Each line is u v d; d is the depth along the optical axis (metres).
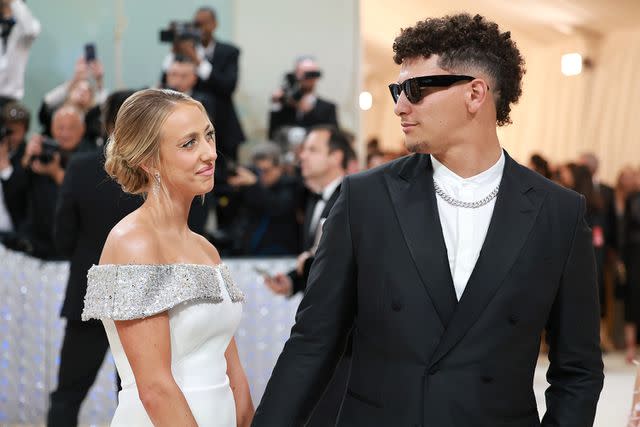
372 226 3.24
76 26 11.13
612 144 17.73
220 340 3.40
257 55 11.77
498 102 3.29
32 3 10.99
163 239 3.35
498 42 3.25
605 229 13.25
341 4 11.90
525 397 3.21
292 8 11.82
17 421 7.29
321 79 11.90
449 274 3.16
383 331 3.18
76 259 5.52
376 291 3.20
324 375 3.29
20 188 8.12
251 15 11.74
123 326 3.19
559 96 19.69
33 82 10.98
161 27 11.35
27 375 7.31
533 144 20.73
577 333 3.26
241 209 8.68
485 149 3.26
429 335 3.13
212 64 9.73
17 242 7.37
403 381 3.13
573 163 12.93
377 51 22.88
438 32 3.21
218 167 8.42
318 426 4.50
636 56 17.08
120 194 5.39
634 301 12.56
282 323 7.56
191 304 3.29
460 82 3.19
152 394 3.14
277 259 7.65
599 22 17.55
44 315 7.34
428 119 3.20
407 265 3.17
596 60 18.39
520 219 3.21
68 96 9.21
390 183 3.30
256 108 11.77
